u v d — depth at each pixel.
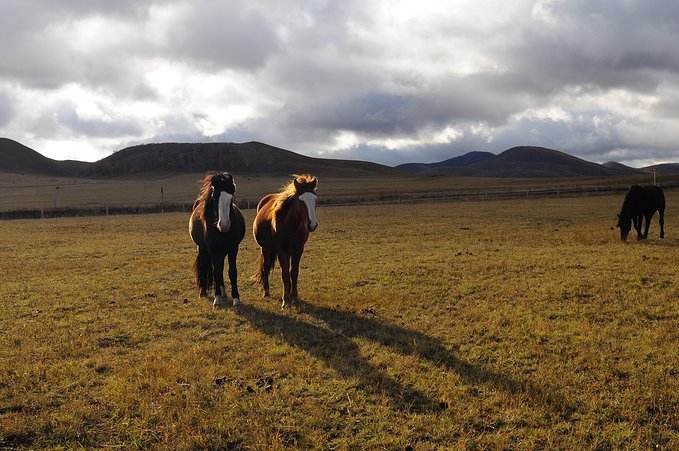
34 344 7.14
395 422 4.81
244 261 14.69
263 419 4.84
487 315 8.20
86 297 10.04
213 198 8.70
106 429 4.77
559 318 7.99
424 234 20.17
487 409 5.06
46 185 92.38
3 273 12.95
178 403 5.16
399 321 8.09
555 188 59.31
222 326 8.02
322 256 14.88
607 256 13.14
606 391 5.38
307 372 5.94
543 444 4.46
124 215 39.97
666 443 4.42
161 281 11.66
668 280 10.12
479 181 100.06
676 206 30.62
